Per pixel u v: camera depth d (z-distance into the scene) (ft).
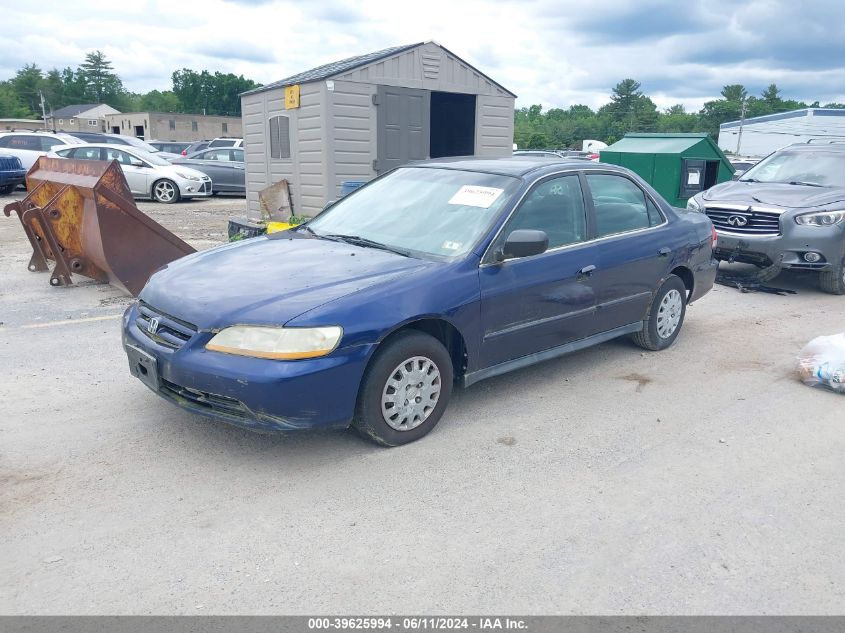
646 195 19.10
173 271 14.56
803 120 149.69
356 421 13.10
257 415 11.89
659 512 11.68
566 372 18.34
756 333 22.58
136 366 13.65
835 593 9.78
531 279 15.29
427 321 14.19
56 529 10.75
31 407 15.16
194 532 10.77
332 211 17.74
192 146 99.09
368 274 13.52
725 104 383.24
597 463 13.33
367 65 35.32
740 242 28.19
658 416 15.64
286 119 37.68
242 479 12.35
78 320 21.76
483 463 13.19
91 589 9.46
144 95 541.34
